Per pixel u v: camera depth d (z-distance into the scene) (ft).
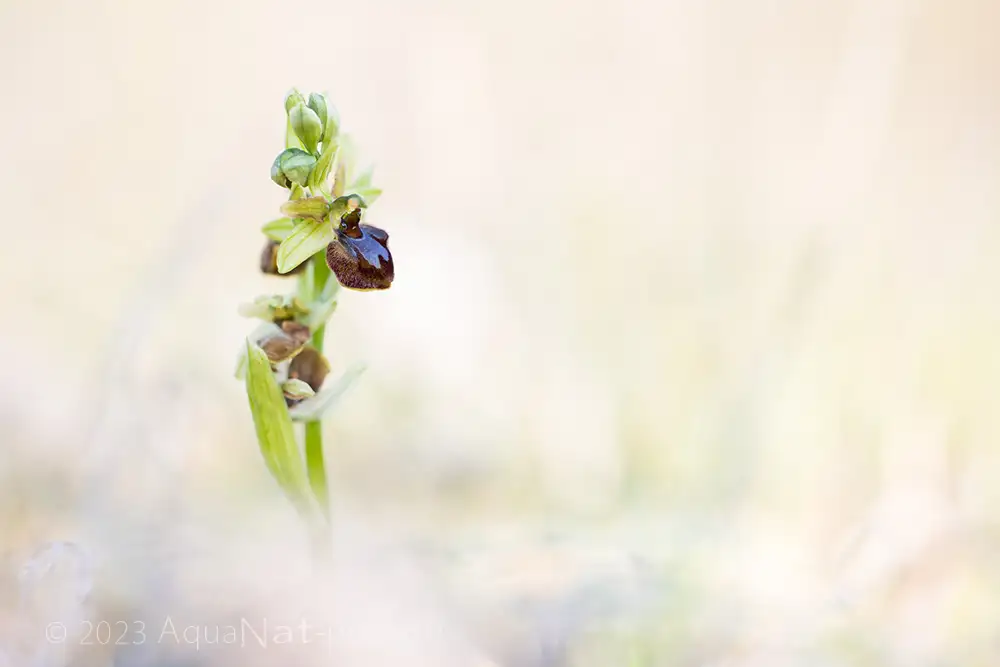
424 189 2.36
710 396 1.65
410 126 2.51
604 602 1.33
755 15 2.56
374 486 1.62
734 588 1.35
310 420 1.37
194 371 1.66
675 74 2.56
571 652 1.30
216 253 1.94
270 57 2.68
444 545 1.43
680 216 2.11
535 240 2.07
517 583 1.35
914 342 1.76
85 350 1.76
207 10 2.70
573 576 1.36
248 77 2.66
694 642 1.31
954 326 1.78
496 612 1.32
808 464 1.55
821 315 1.73
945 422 1.62
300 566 1.38
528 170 2.36
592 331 1.82
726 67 2.54
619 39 2.63
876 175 2.13
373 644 1.31
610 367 1.76
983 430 1.64
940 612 1.35
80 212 2.23
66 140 2.43
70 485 1.51
